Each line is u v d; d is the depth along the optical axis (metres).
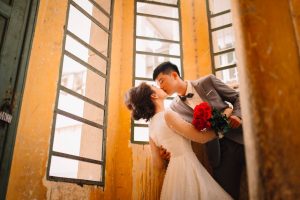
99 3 3.62
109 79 3.21
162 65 2.67
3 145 1.85
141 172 2.99
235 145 2.58
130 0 3.74
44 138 2.25
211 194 2.04
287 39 0.75
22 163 2.02
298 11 0.76
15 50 2.06
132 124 3.21
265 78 0.72
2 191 1.79
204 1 3.72
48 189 2.19
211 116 2.23
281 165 0.65
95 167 2.97
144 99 2.54
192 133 2.22
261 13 0.77
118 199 2.92
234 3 0.84
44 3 2.48
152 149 2.56
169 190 2.13
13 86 2.00
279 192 0.63
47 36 2.46
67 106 8.66
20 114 2.05
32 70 2.24
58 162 7.98
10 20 2.06
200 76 3.36
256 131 0.69
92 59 3.45
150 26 7.36
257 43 0.75
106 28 3.34
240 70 0.78
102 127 2.98
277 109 0.69
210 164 2.67
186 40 3.56
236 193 2.46
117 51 3.45
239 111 2.38
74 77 8.92
